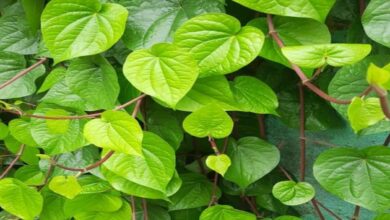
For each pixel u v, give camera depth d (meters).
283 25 0.91
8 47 1.05
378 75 0.71
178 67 0.84
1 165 1.18
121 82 0.98
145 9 0.93
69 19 0.90
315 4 0.84
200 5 0.92
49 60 1.06
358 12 0.97
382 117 0.74
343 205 1.12
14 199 0.94
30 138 1.01
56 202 1.04
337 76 0.89
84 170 0.89
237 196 1.12
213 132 0.91
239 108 0.92
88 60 0.95
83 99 0.95
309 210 1.14
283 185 0.95
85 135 0.83
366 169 0.92
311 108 1.05
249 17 0.97
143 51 0.85
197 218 1.10
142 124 1.03
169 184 0.97
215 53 0.87
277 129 1.12
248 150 1.01
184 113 1.02
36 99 1.09
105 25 0.89
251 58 0.86
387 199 0.91
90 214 1.00
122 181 0.96
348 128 1.07
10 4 1.09
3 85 0.99
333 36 1.02
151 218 1.08
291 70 1.04
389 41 0.84
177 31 0.87
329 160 0.93
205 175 1.09
